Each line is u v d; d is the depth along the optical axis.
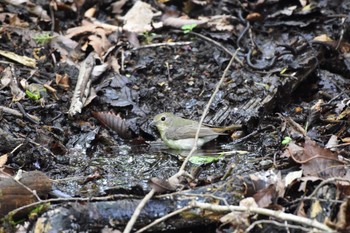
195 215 8.57
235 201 8.79
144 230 8.34
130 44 14.80
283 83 13.14
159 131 12.02
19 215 8.76
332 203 8.50
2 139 10.95
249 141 11.76
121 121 12.40
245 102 12.87
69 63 13.84
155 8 16.41
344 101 12.57
